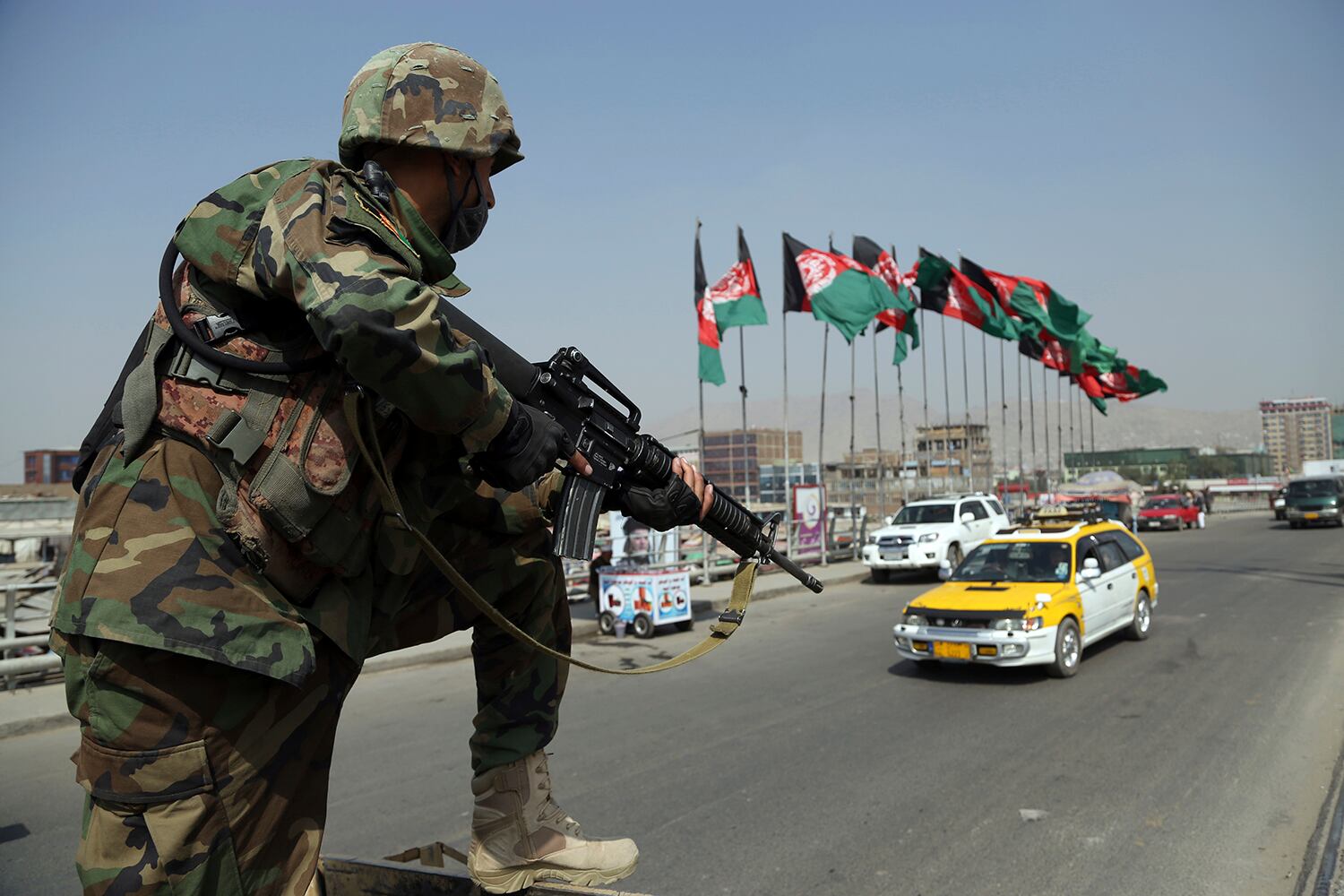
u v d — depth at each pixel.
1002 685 9.80
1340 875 4.37
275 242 1.22
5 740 8.14
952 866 5.12
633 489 1.70
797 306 22.16
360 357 1.15
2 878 5.16
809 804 6.19
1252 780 6.42
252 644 1.25
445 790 6.60
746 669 11.01
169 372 1.28
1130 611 11.98
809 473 34.12
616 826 5.84
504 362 1.56
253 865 1.33
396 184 1.46
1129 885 4.81
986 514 22.30
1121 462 119.38
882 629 13.97
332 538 1.33
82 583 1.23
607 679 10.57
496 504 1.72
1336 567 20.86
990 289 27.06
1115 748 7.32
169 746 1.23
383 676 10.76
